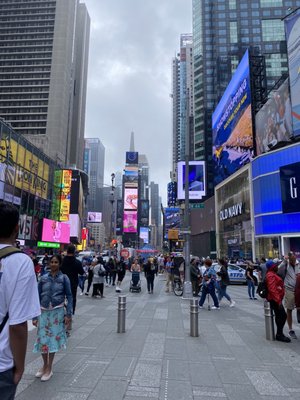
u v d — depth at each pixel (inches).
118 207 4965.6
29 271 91.7
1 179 1304.1
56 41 5029.5
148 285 745.6
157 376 218.2
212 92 4286.4
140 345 295.7
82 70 6309.1
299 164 1309.1
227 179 1975.9
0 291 87.2
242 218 1736.0
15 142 1451.8
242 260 1528.1
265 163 1476.4
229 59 4227.4
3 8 5157.5
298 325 397.4
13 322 85.8
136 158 4997.5
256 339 325.4
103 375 217.9
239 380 214.1
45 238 1736.0
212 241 2374.5
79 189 3093.0
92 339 315.9
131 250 2210.9
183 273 707.4
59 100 4859.7
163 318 430.0
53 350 210.8
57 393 187.2
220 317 449.4
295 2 4298.7
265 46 4215.1
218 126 2497.5
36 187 1707.7
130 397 183.9
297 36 1480.1
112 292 749.3
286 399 185.5
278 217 1389.0
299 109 1444.4
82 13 6520.7
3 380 84.4
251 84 1991.9
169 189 4510.3
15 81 4958.2
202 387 201.2
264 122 1825.8
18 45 5064.0
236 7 4384.8
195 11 4685.0
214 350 284.4
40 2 5132.9
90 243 4768.7
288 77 1552.7
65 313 230.1
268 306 329.7
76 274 354.3
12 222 96.7
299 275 324.2
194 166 1900.8
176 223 3289.9
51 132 4751.5
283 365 245.6
